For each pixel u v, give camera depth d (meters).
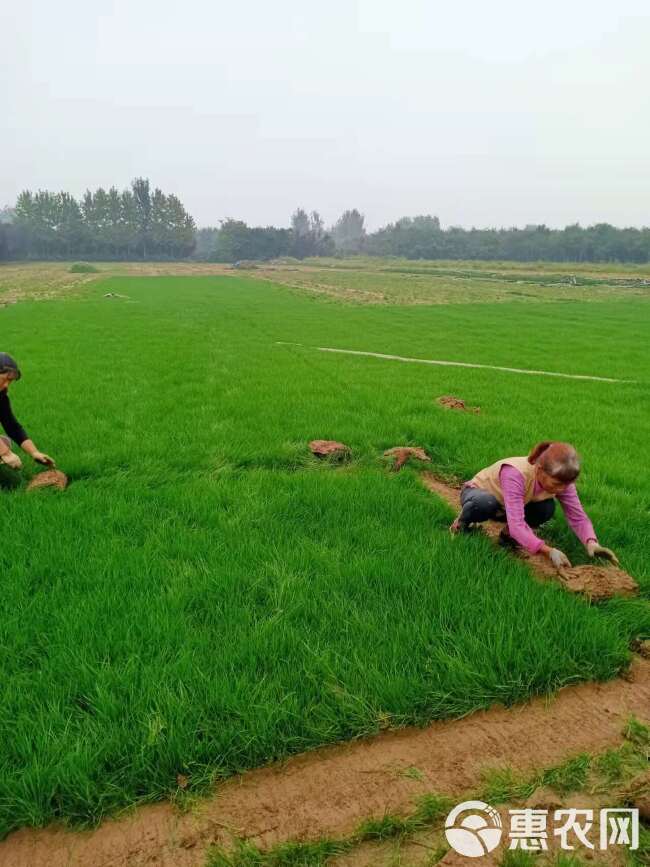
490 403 10.73
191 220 133.38
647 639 3.72
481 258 130.25
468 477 6.79
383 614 3.68
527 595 3.87
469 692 3.12
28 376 12.06
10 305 32.56
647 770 2.65
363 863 2.32
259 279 73.38
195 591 3.92
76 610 3.65
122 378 12.14
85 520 5.10
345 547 4.65
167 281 65.50
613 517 5.43
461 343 20.67
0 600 3.83
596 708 3.17
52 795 2.49
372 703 2.99
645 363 16.53
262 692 2.97
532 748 2.89
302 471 6.89
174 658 3.24
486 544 4.70
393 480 6.39
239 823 2.50
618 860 2.30
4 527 4.91
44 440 7.50
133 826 2.49
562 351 18.83
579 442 8.12
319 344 19.80
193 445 7.46
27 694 2.96
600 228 121.81
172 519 5.23
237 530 4.94
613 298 48.19
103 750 2.63
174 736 2.70
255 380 12.32
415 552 4.50
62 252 123.38
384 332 23.86
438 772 2.75
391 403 10.34
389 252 142.75
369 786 2.67
